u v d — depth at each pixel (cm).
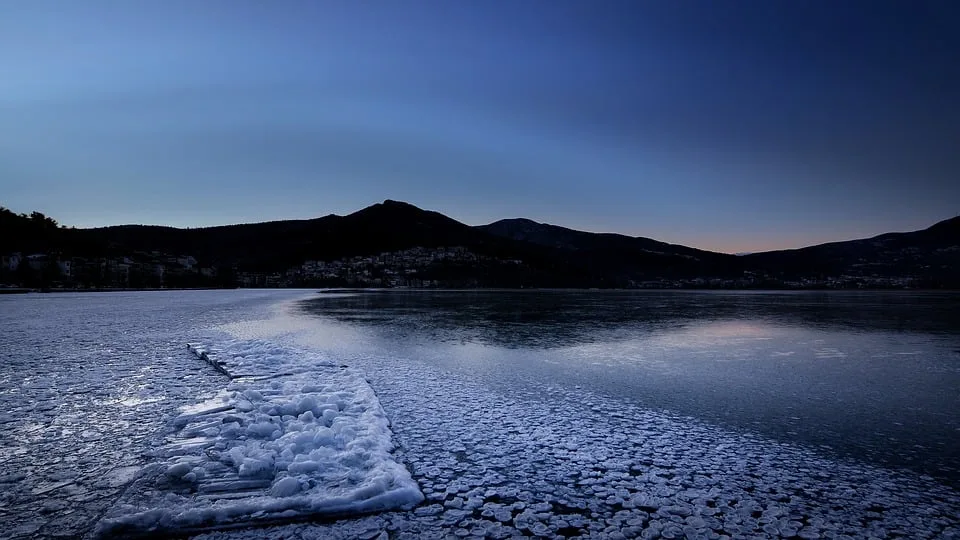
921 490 620
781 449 762
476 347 1812
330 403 951
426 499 585
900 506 576
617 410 973
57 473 641
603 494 602
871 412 978
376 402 977
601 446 766
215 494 577
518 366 1430
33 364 1403
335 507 550
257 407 927
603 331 2428
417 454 727
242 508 537
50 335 2067
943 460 721
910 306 5312
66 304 4491
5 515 531
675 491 611
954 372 1401
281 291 10700
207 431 797
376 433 787
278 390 1077
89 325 2512
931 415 959
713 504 578
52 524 514
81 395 1050
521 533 510
